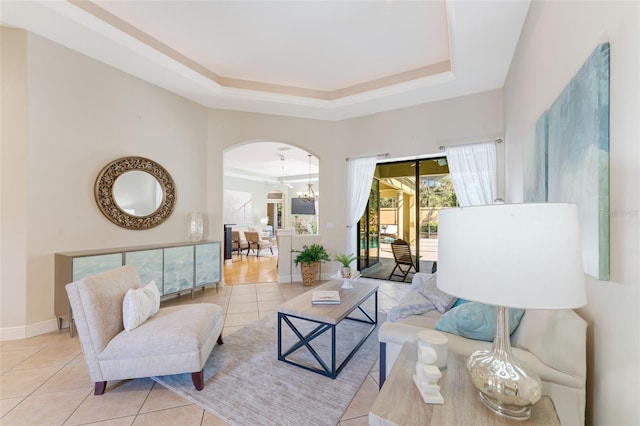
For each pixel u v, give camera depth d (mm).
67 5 2566
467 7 2314
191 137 4355
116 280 2119
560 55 1601
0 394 1901
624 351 935
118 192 3463
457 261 924
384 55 3633
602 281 1077
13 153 2725
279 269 5074
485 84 3777
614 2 1006
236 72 4098
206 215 4562
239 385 2014
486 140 3938
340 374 2158
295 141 5059
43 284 2873
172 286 3725
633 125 889
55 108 2961
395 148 4680
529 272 807
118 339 1897
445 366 1232
